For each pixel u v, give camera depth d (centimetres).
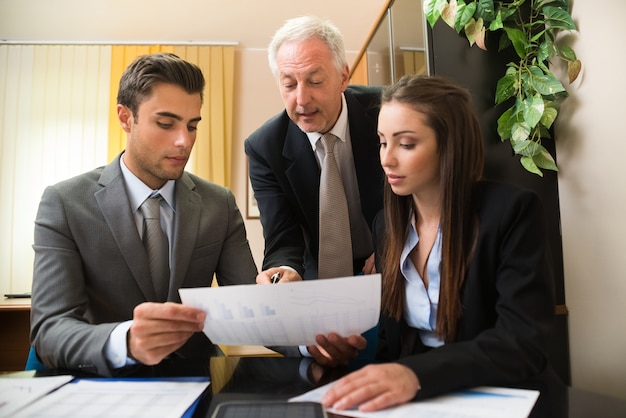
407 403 60
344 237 142
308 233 158
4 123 373
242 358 90
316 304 71
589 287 157
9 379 74
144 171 116
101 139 376
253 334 76
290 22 134
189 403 62
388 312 97
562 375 166
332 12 340
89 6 331
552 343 166
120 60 380
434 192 92
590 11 154
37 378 75
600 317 152
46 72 378
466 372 64
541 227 80
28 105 376
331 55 133
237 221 136
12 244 364
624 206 142
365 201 152
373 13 342
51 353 86
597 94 152
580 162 160
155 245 118
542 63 169
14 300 346
